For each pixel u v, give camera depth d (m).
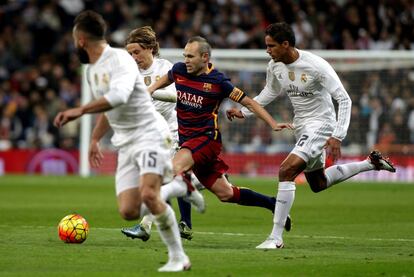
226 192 27.77
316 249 26.36
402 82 68.81
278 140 69.88
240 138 70.25
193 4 81.62
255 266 22.08
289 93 28.38
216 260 23.16
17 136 75.62
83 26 20.88
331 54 64.56
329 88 27.34
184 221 28.67
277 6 80.06
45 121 75.12
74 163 74.38
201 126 27.05
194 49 26.41
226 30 79.44
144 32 29.92
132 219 22.00
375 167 30.95
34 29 82.88
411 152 68.44
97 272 20.70
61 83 77.88
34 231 30.89
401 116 68.62
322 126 27.91
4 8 84.50
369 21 78.12
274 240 26.81
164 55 61.62
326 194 53.94
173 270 20.84
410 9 78.56
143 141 21.22
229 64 69.38
